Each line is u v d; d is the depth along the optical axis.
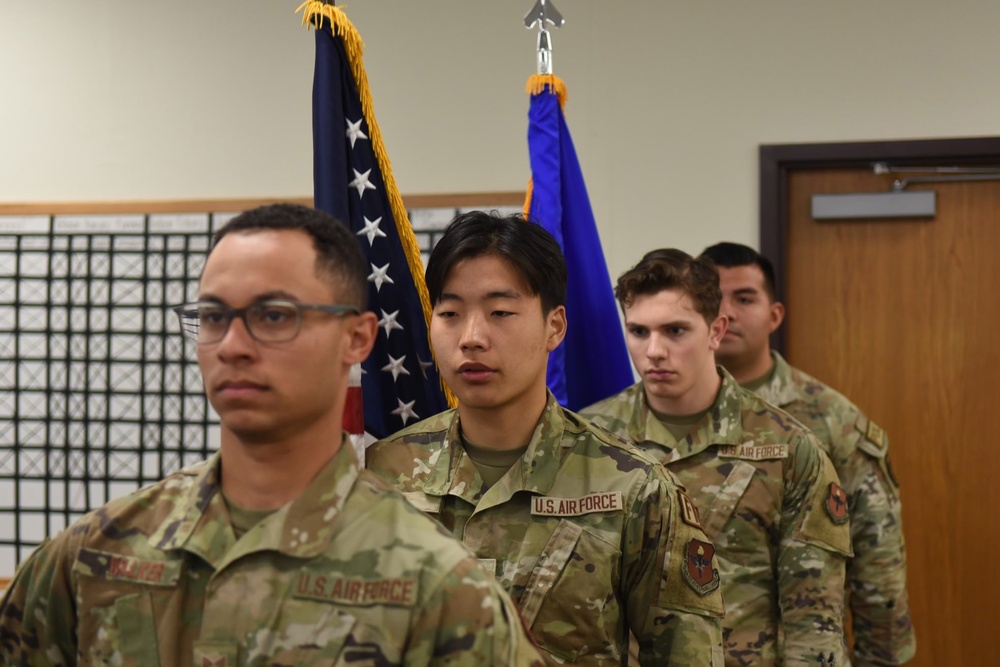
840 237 2.90
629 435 1.95
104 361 3.00
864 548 2.27
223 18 3.03
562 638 1.29
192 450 2.96
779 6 2.85
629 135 2.91
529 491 1.34
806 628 1.80
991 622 2.82
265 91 3.00
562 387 2.04
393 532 0.89
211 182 3.01
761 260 2.39
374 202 1.75
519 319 1.31
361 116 1.75
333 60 1.72
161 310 2.99
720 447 1.89
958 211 2.83
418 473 1.43
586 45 2.93
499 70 2.93
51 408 3.01
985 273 2.81
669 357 1.84
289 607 0.86
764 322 2.37
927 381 2.86
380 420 1.71
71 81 3.07
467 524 1.35
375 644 0.84
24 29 3.09
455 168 2.93
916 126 2.78
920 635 2.86
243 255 0.87
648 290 1.85
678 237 2.88
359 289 0.94
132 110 3.04
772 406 1.94
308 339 0.87
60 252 3.02
